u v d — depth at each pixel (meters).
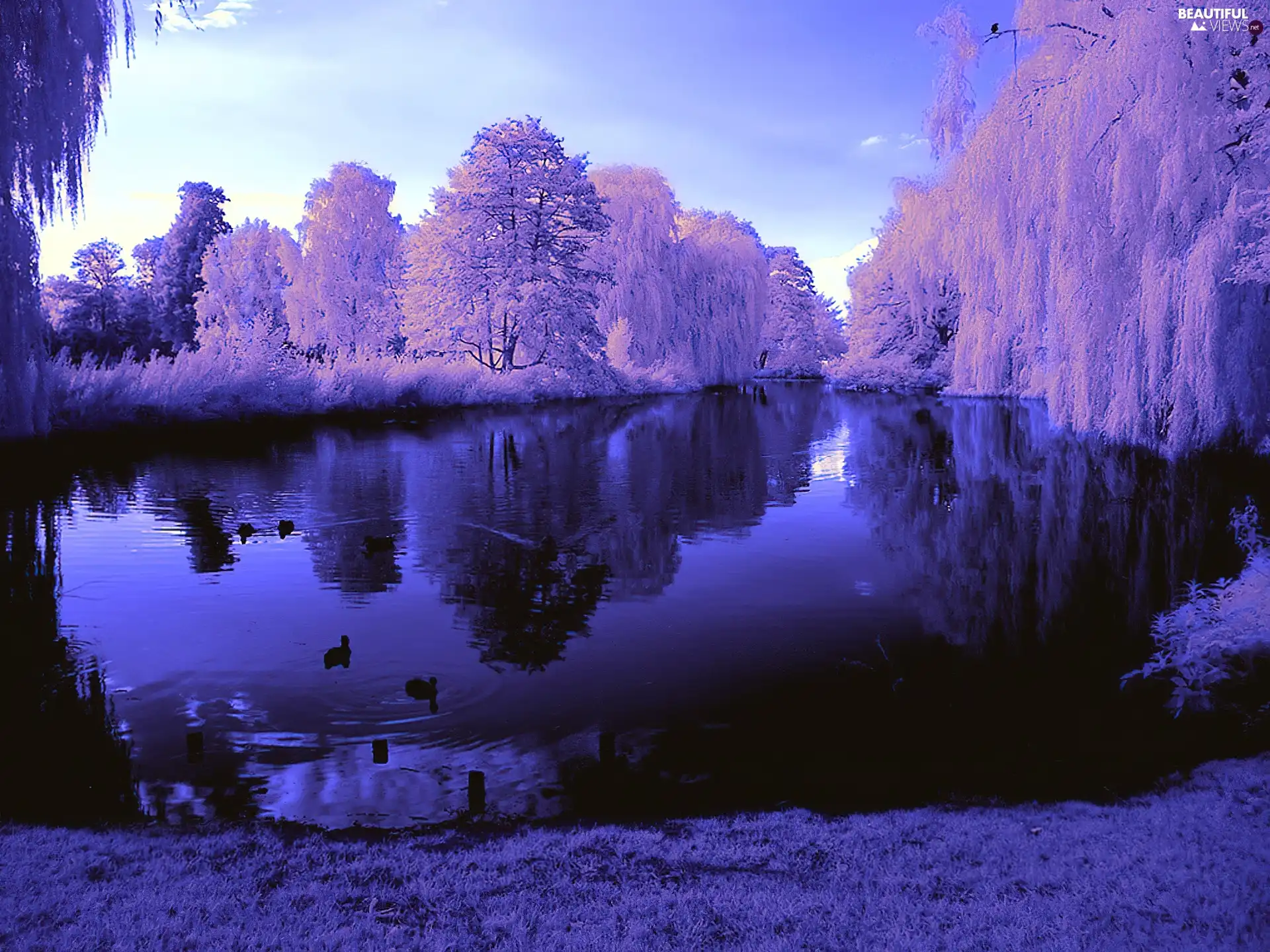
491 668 5.75
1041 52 16.36
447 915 2.71
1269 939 2.41
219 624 6.73
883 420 27.78
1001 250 18.28
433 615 7.01
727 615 7.00
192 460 16.62
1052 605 7.34
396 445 19.83
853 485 14.45
